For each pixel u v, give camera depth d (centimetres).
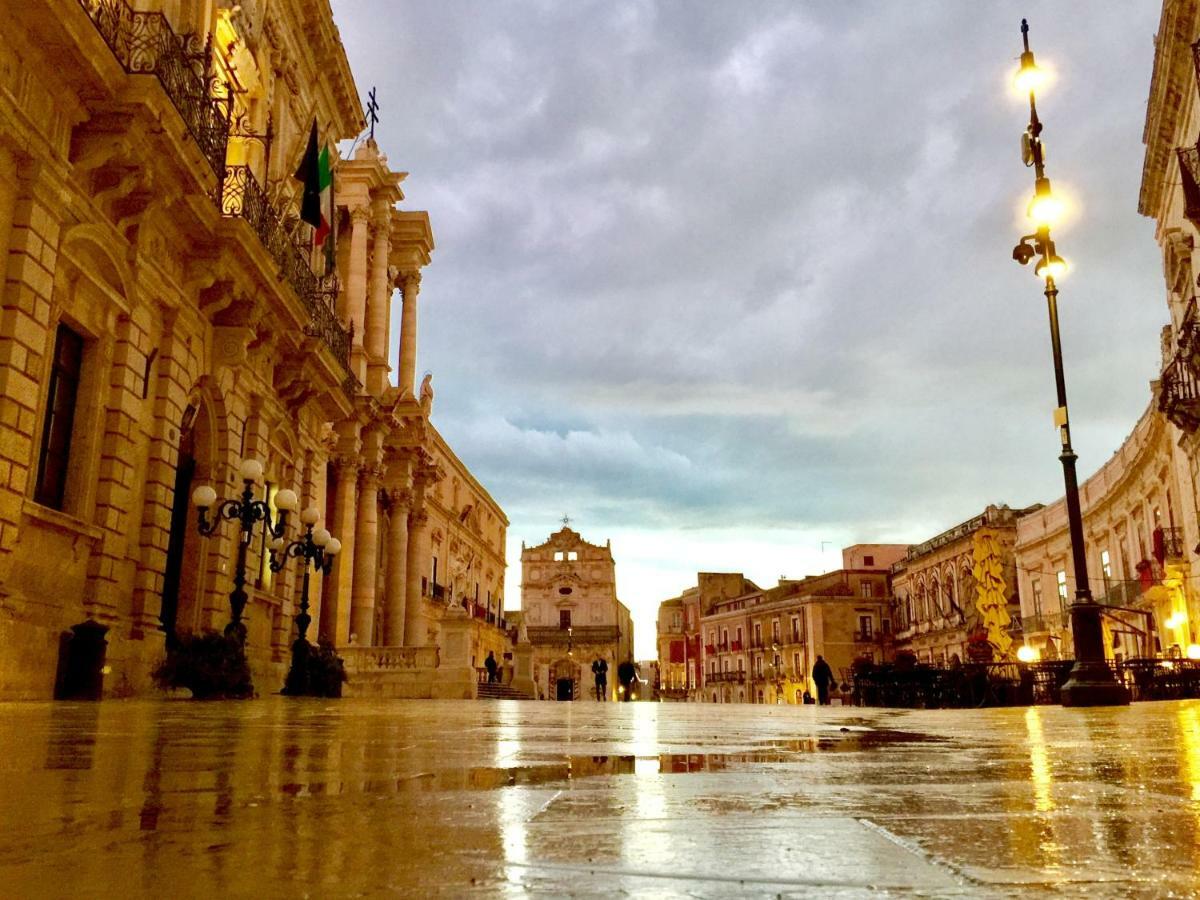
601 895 149
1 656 1120
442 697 3036
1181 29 2369
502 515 7169
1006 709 1486
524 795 283
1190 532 2936
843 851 187
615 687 8281
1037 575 4831
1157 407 2850
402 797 277
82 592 1359
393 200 3962
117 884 158
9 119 1119
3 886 156
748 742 577
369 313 3831
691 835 207
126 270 1442
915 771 365
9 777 328
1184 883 157
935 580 6269
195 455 1856
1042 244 1405
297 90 2472
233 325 1809
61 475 1352
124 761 395
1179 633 3141
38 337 1205
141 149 1335
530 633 8388
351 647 3114
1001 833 208
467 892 152
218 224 1631
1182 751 464
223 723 750
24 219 1174
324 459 2633
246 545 1633
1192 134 2559
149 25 1420
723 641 8581
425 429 4272
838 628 7138
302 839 202
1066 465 1384
